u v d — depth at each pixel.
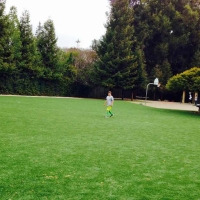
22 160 5.24
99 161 5.48
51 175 4.48
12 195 3.62
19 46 31.44
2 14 30.05
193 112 21.36
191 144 7.78
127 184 4.25
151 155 6.21
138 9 41.56
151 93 43.31
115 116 14.39
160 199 3.74
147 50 42.91
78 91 37.78
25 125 9.47
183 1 42.41
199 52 40.56
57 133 8.31
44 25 34.59
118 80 35.97
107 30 37.09
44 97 30.17
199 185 4.36
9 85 31.20
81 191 3.87
